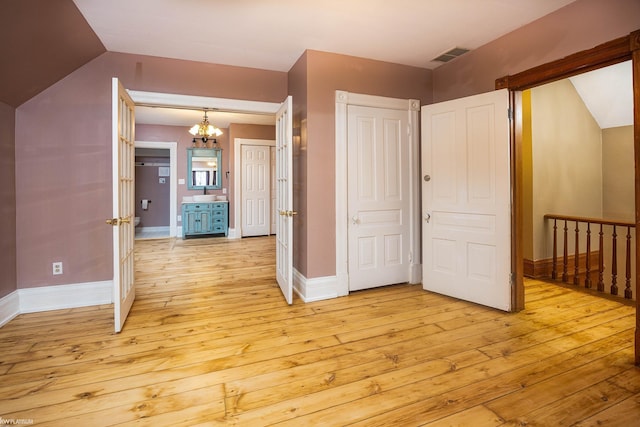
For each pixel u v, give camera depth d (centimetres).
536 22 267
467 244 314
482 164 299
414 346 230
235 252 573
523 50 278
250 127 737
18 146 295
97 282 320
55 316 288
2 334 251
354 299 330
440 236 336
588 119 454
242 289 365
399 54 335
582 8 235
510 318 277
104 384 186
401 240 371
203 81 349
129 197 302
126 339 243
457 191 318
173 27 278
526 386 183
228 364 208
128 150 298
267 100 374
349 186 343
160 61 334
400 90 363
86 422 155
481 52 316
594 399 172
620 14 215
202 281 396
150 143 711
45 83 294
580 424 154
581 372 196
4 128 278
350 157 342
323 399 173
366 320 277
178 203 739
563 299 325
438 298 329
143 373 198
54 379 191
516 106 287
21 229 296
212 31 285
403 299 327
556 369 200
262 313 295
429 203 342
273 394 177
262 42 306
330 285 336
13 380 189
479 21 270
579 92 440
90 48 298
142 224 854
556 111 425
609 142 461
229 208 741
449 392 178
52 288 306
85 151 314
